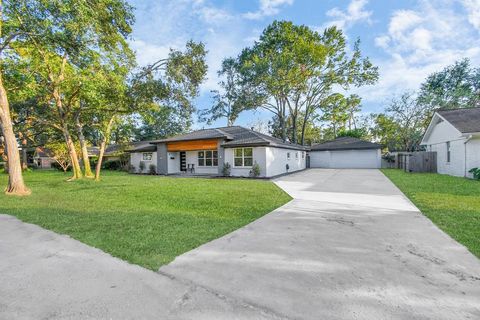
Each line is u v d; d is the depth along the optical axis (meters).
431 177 13.32
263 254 3.47
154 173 21.30
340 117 31.64
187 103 15.07
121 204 7.33
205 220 5.39
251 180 14.53
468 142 12.88
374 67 26.81
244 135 18.95
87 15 9.38
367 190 9.43
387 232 4.36
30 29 8.97
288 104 31.41
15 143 9.53
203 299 2.38
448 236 4.07
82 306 2.27
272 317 2.10
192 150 19.75
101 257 3.41
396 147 29.95
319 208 6.44
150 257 3.37
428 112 25.80
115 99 13.82
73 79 11.48
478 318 2.04
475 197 7.21
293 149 21.33
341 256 3.36
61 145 21.69
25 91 11.57
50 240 4.12
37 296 2.45
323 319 2.06
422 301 2.29
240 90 28.45
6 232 4.59
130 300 2.37
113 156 29.25
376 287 2.55
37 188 11.08
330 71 27.58
